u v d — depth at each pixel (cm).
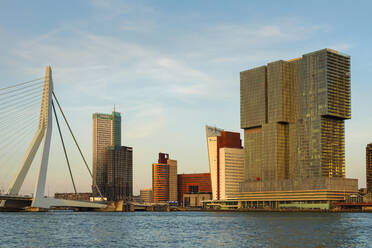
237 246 12238
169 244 12812
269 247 11975
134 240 13788
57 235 14988
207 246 12306
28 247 11900
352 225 19550
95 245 12462
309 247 11888
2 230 16400
